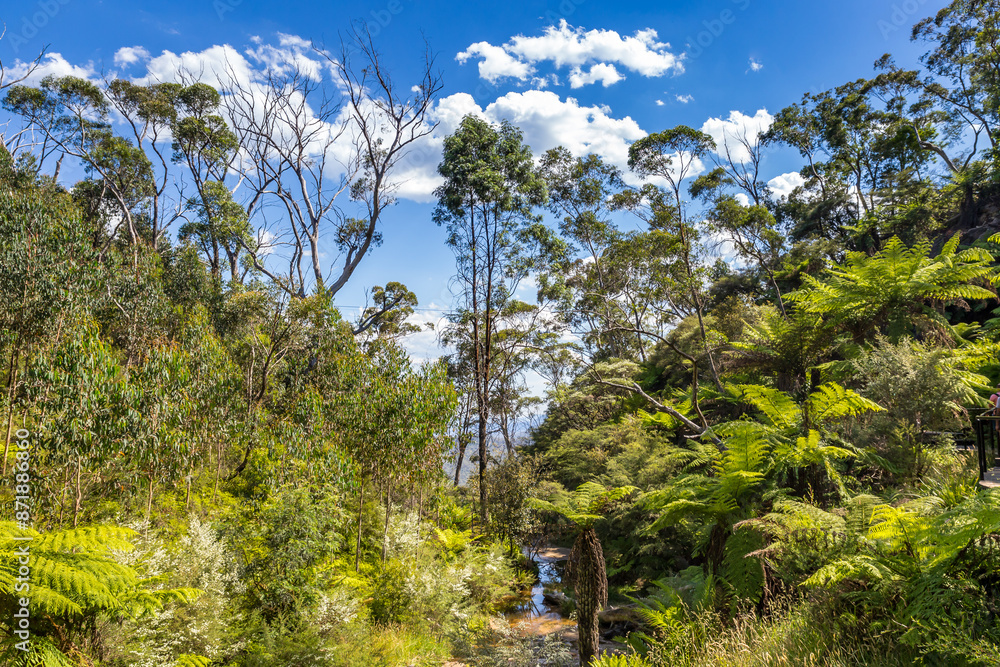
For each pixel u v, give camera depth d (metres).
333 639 7.47
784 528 6.11
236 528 8.41
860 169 30.80
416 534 10.85
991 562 3.90
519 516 14.53
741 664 4.71
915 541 4.53
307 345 14.31
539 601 12.68
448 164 20.50
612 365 22.00
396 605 9.63
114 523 7.95
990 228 18.62
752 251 20.98
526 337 22.00
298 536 8.17
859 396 8.34
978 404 8.22
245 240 23.00
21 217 9.73
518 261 20.92
